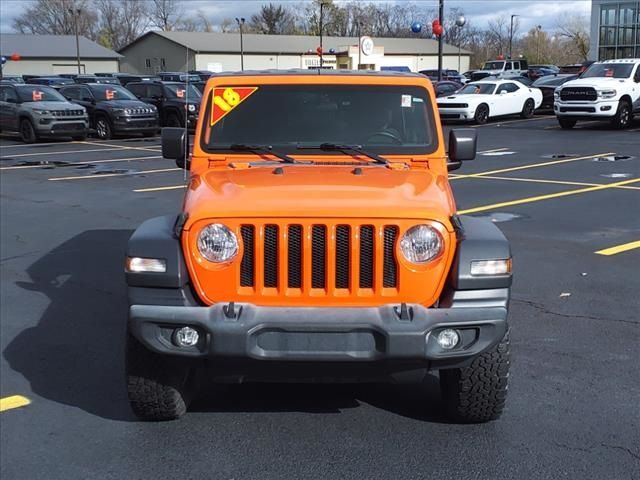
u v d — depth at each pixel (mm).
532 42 103125
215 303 3877
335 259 3848
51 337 6023
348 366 3842
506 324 3832
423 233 3850
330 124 5062
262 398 4848
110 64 84125
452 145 5172
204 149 5016
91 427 4496
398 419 4531
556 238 9047
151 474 3961
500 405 4230
